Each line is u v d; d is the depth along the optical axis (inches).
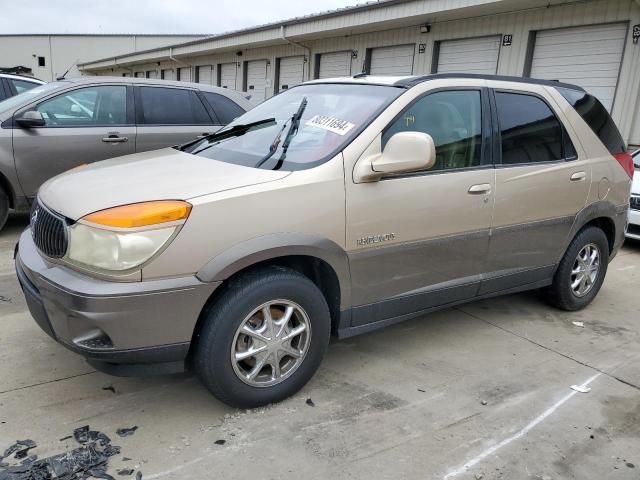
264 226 105.7
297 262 119.3
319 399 120.9
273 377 115.3
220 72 909.8
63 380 123.0
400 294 131.4
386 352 146.3
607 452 107.3
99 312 94.1
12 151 223.3
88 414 110.9
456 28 493.7
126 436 104.4
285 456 101.0
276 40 689.6
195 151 140.3
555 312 182.1
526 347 153.7
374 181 119.8
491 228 144.2
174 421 110.3
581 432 113.5
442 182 131.2
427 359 143.3
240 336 108.7
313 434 108.0
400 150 115.3
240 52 831.1
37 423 106.7
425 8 470.6
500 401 124.0
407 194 124.8
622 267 244.7
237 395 110.7
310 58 683.4
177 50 962.7
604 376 138.4
